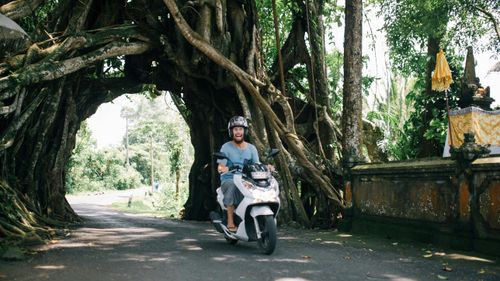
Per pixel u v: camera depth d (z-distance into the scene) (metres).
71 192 44.03
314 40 12.44
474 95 9.88
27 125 9.22
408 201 7.15
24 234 6.23
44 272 4.29
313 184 10.59
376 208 7.95
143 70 13.16
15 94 8.49
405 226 7.23
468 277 4.49
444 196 6.42
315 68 12.46
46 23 9.91
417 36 13.98
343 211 9.54
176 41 11.23
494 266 5.02
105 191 50.03
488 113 9.60
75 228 8.55
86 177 48.03
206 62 11.38
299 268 4.79
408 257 5.59
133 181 56.31
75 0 10.07
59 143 10.63
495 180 5.61
